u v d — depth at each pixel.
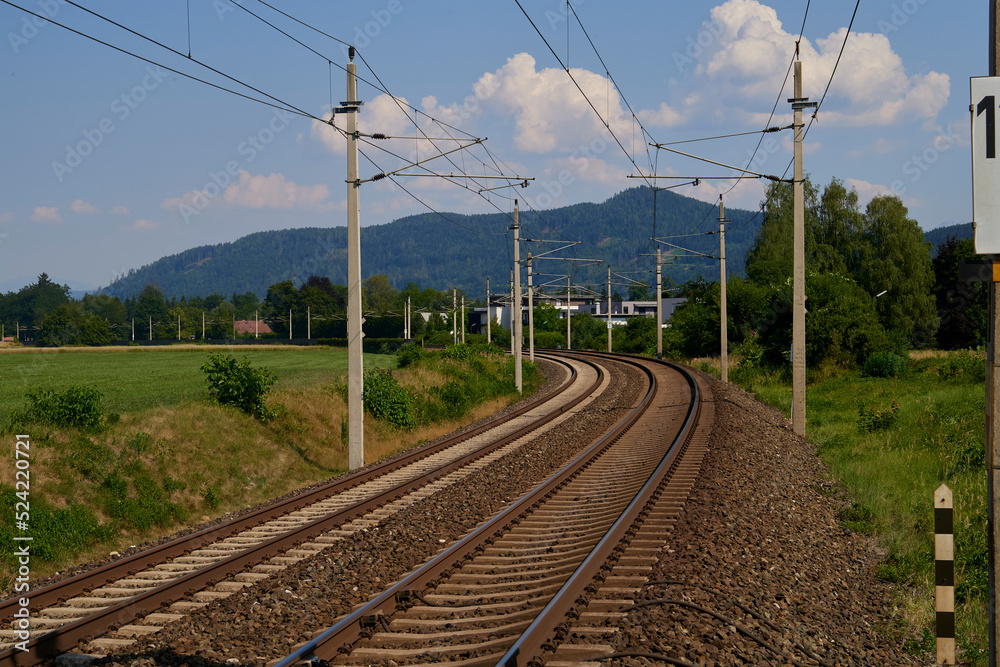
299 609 8.89
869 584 10.76
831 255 69.12
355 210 21.25
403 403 29.66
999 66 6.16
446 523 13.08
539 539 11.79
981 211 6.15
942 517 7.93
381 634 7.80
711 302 61.50
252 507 16.34
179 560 11.42
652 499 13.27
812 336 45.19
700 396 30.61
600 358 69.69
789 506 13.91
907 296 66.00
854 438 23.09
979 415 24.12
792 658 7.43
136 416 19.86
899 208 68.19
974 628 9.09
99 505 15.48
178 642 7.85
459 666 6.77
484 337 109.75
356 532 12.26
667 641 7.18
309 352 92.50
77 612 9.13
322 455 23.31
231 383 22.91
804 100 23.38
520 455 20.41
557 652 7.00
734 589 8.86
